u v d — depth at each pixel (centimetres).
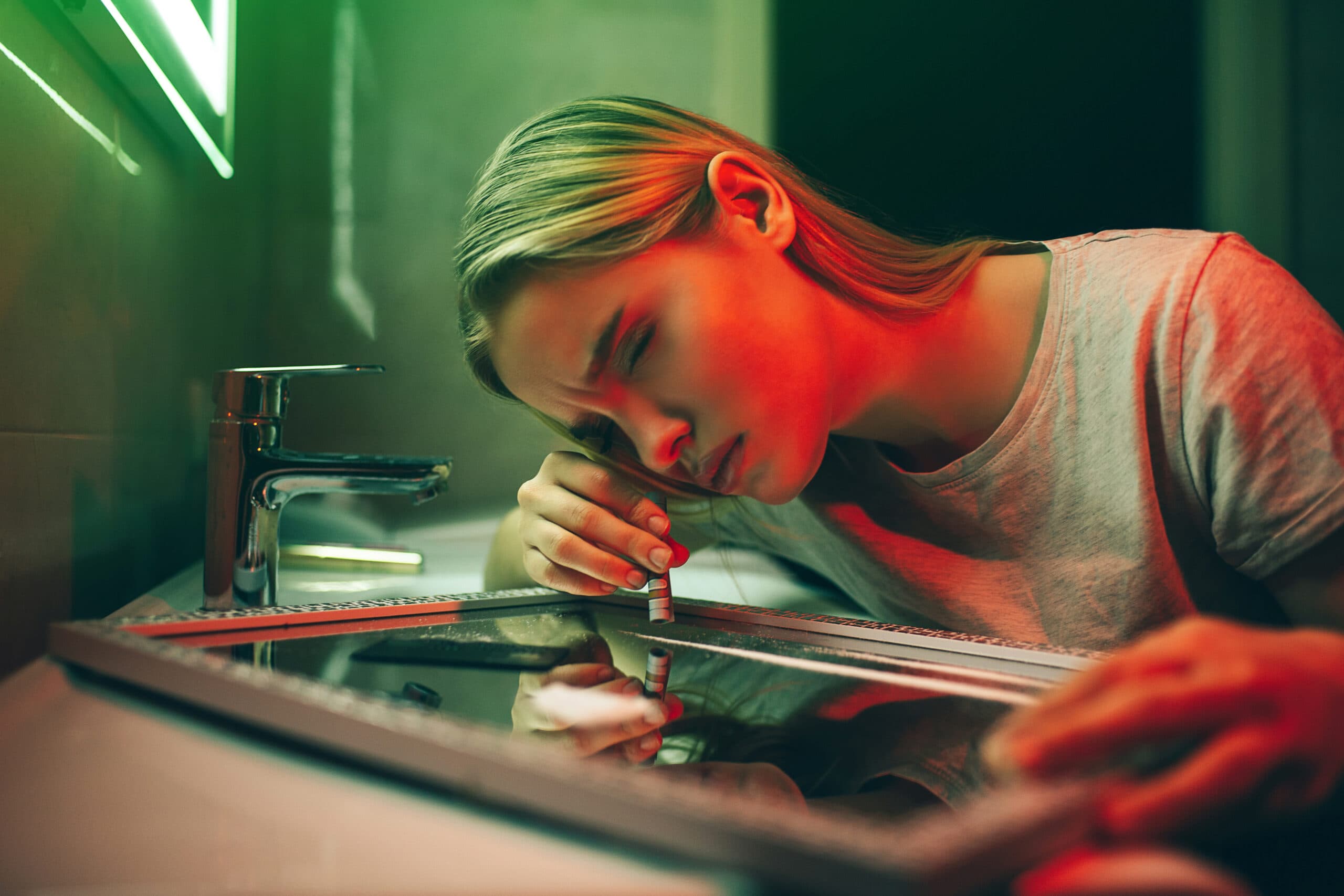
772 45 141
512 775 24
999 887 19
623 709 39
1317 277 146
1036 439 76
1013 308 80
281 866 22
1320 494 62
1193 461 70
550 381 65
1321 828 26
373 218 136
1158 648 27
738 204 70
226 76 107
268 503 67
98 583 73
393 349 136
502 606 63
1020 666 46
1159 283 71
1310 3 144
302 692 31
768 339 66
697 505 100
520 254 61
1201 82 145
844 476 90
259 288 128
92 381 71
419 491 64
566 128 70
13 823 26
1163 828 22
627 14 139
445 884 21
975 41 143
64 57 65
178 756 30
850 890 18
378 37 135
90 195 70
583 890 21
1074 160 145
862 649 52
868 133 143
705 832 20
